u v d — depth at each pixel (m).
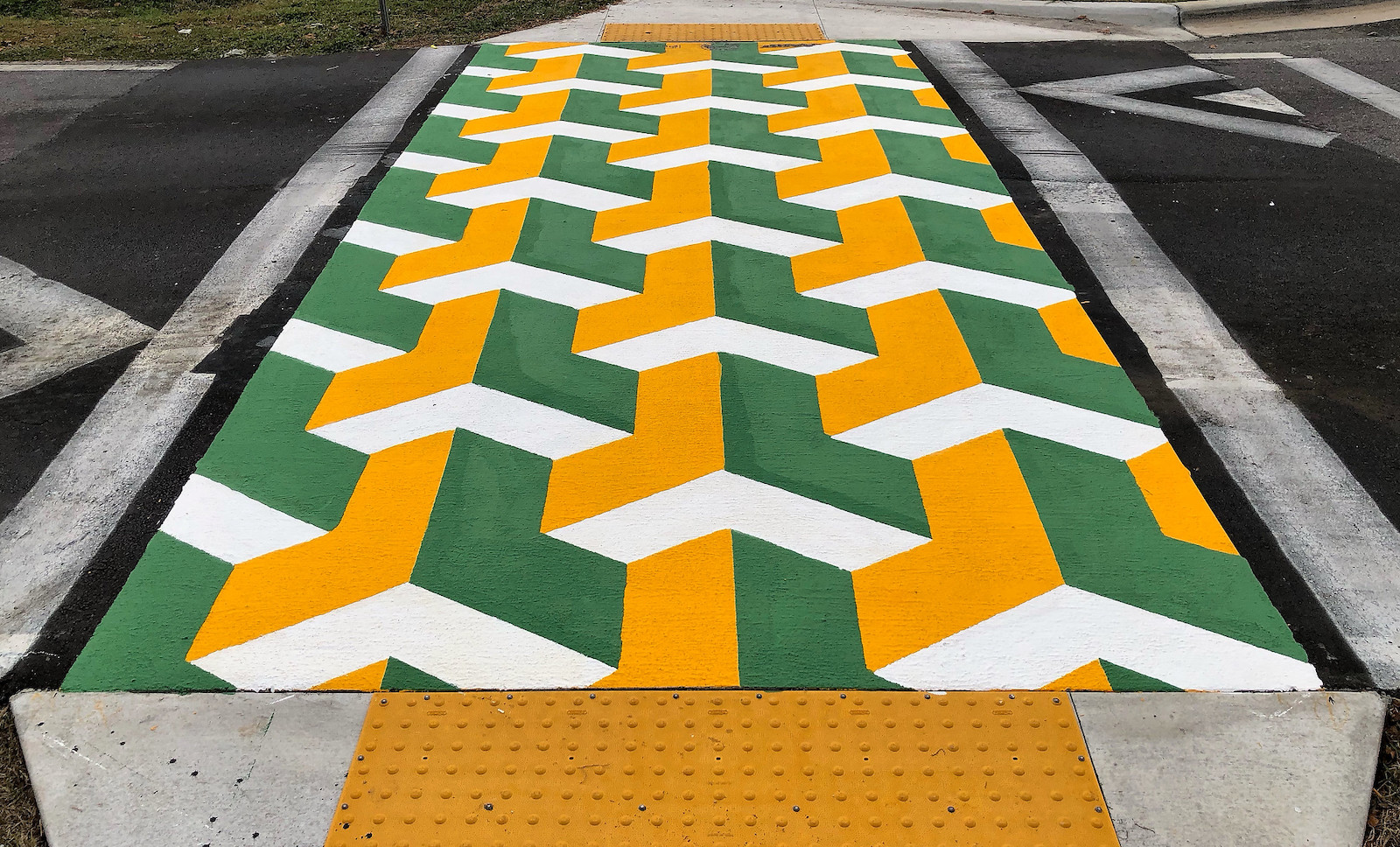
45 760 3.17
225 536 4.02
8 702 3.37
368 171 7.36
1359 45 10.03
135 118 8.46
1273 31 10.61
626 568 3.84
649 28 10.76
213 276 6.04
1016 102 8.62
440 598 3.71
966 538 3.97
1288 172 7.25
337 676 3.42
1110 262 6.07
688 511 4.11
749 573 3.80
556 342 5.25
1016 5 11.22
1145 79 9.18
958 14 11.27
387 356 5.15
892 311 5.53
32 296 5.87
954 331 5.35
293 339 5.32
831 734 3.23
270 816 3.01
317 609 3.67
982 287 5.77
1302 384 4.95
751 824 2.99
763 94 8.77
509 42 10.34
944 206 6.74
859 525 4.04
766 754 3.17
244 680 3.41
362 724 3.27
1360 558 3.90
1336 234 6.38
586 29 10.73
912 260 6.05
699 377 4.96
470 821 3.00
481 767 3.14
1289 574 3.83
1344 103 8.51
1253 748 3.19
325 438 4.57
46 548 4.02
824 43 10.21
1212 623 3.61
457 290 5.75
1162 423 4.66
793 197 6.87
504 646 3.52
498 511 4.12
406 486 4.25
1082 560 3.87
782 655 3.48
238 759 3.17
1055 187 7.02
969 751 3.18
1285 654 3.50
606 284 5.80
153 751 3.19
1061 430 4.59
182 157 7.70
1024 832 2.97
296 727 3.26
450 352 5.18
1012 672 3.42
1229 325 5.45
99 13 11.55
